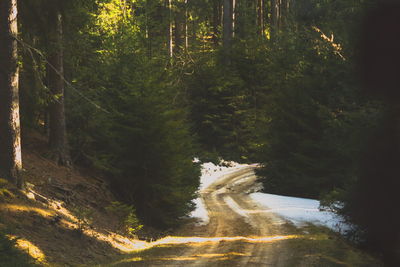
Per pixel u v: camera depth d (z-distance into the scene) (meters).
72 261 10.42
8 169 11.95
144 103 18.61
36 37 15.46
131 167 19.45
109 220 16.16
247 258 11.59
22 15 14.27
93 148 20.67
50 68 17.39
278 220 20.30
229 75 46.28
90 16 19.27
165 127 18.89
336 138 15.65
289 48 33.66
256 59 46.69
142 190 19.84
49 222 11.72
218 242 15.11
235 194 30.97
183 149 21.22
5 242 8.16
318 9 16.73
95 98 19.42
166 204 20.66
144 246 15.02
